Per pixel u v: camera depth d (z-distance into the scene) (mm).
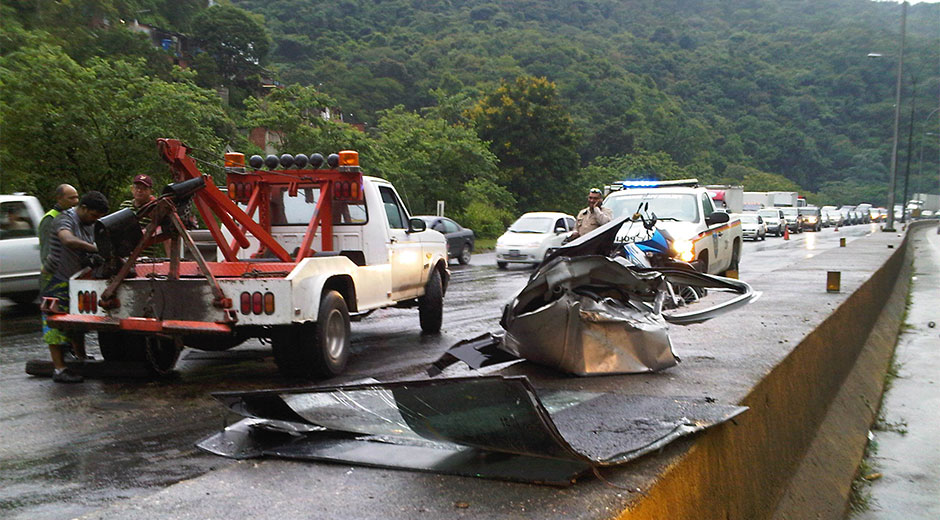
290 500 2701
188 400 6574
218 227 7926
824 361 6953
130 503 2689
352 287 8047
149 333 6898
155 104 20016
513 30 146375
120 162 20312
